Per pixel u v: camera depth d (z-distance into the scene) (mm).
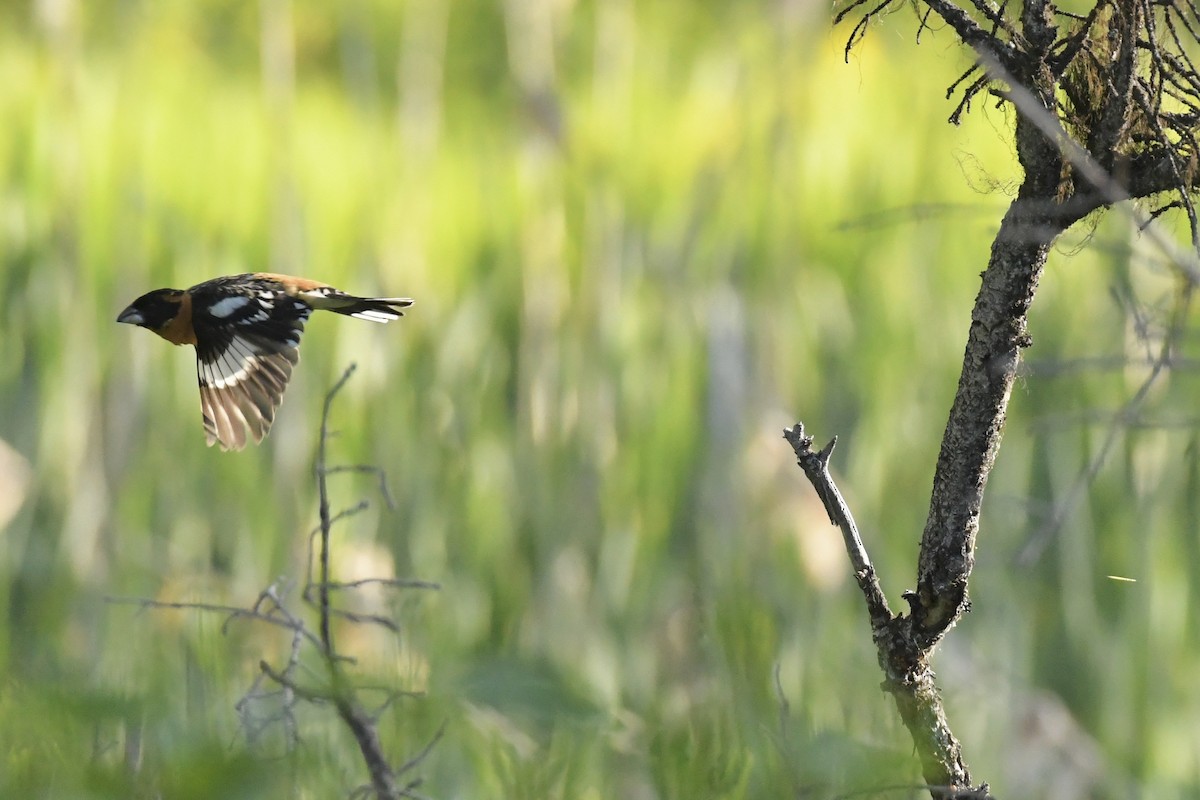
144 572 10078
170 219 11047
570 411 11102
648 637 9953
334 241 11219
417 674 3373
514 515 10828
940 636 4000
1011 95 3564
